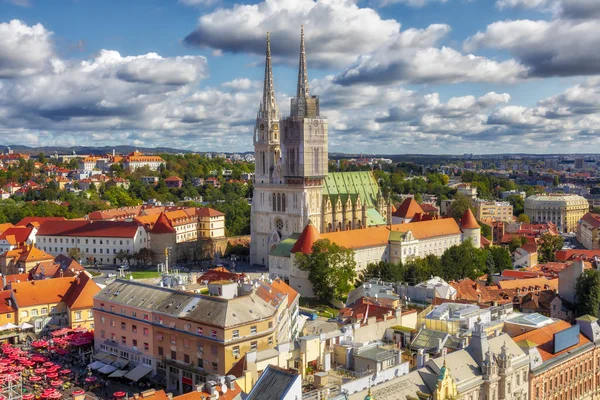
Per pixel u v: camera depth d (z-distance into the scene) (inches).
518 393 5383.9
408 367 5088.6
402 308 7268.7
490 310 6747.1
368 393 4131.4
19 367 6840.6
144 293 7076.8
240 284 7180.1
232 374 5162.4
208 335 6136.8
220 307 6235.2
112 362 6973.4
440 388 4431.6
